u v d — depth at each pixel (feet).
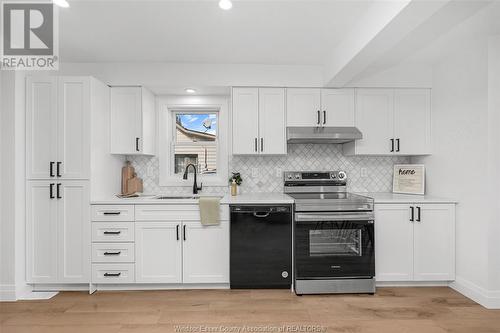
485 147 8.20
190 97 11.73
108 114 10.25
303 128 10.42
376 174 11.72
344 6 6.86
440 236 9.38
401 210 9.43
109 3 6.71
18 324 7.30
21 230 8.99
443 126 9.99
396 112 10.68
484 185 8.24
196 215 9.36
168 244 9.32
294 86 10.56
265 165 11.64
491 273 8.11
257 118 10.56
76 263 9.14
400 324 7.26
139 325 7.25
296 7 6.91
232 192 10.71
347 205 9.18
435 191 10.36
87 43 8.77
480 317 7.59
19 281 8.86
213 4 6.79
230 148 11.31
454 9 5.63
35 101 9.07
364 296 8.87
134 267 9.25
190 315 7.73
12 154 8.76
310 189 11.50
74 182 9.12
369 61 8.09
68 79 9.09
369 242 9.10
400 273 9.41
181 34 8.26
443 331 6.94
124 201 9.24
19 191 8.92
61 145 9.08
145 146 10.65
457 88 9.30
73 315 7.75
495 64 8.06
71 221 9.14
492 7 6.56
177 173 11.98
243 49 9.29
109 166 10.31
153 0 6.61
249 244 9.30
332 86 10.46
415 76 10.64
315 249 9.12
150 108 11.17
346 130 10.34
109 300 8.64
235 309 8.04
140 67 10.32
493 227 8.11
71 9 6.93
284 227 9.32
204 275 9.32
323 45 9.00
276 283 9.28
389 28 6.32
